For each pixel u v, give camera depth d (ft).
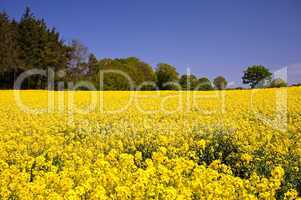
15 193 27.37
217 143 45.44
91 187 26.76
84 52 231.91
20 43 217.36
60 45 228.22
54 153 40.68
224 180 27.76
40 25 223.30
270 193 26.68
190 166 30.99
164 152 35.22
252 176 29.17
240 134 47.37
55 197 24.72
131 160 33.12
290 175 34.17
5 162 36.32
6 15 214.07
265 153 40.29
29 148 44.11
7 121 66.85
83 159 37.45
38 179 28.73
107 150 43.88
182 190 25.67
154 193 25.38
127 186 26.78
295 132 51.65
